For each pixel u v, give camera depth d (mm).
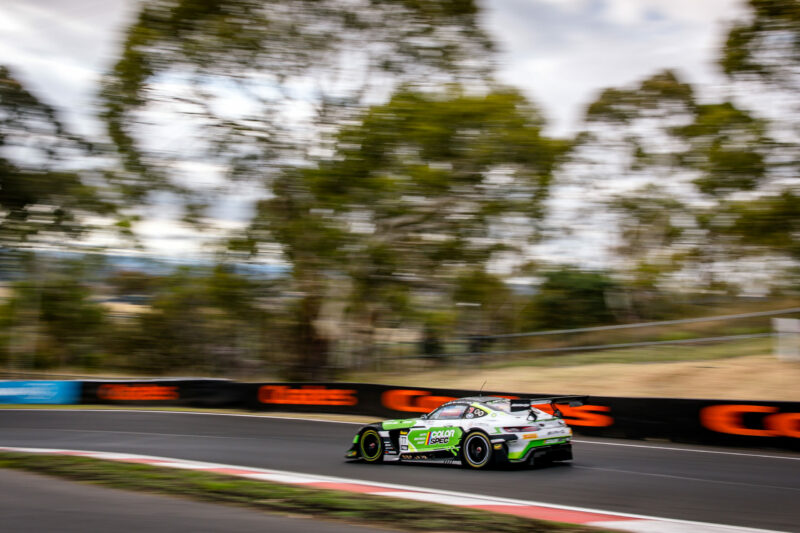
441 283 27531
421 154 25547
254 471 9469
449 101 25359
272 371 31578
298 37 26938
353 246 25562
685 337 24703
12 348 33469
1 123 30219
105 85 26609
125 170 27047
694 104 30656
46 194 30344
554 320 31516
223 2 26781
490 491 7984
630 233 32469
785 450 11695
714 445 12578
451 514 6137
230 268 27766
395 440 10711
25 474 8609
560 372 21828
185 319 31328
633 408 13797
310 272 27406
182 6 26344
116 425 16719
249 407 20672
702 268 31281
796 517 6465
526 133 25406
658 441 13312
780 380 16766
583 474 9219
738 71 25250
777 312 18797
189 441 13758
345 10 27328
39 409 20812
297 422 17359
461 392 16609
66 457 9867
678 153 30781
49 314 33000
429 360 27672
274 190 27422
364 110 26828
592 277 31891
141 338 32188
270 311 29203
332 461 11016
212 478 8266
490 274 27859
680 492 7844
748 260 28797
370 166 25531
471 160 25359
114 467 9000
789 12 23438
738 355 20156
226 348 32344
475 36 28125
